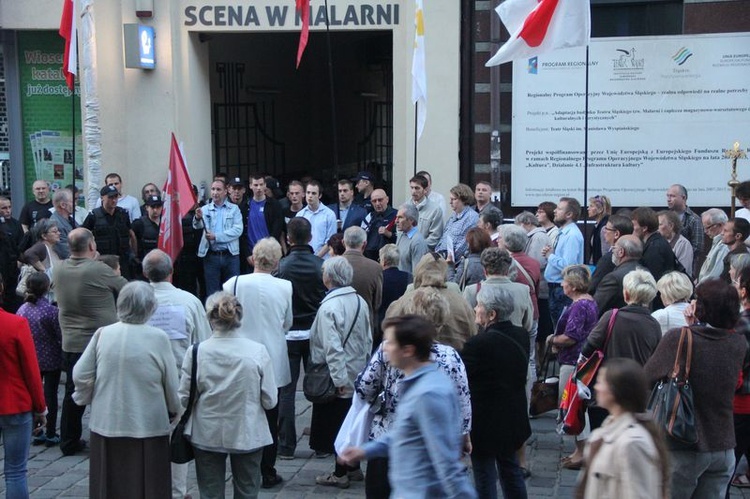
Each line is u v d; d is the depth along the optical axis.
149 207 11.63
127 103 12.98
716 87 11.40
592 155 11.75
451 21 12.04
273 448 6.91
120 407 5.77
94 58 12.31
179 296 6.80
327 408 6.95
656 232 8.31
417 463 4.14
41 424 6.32
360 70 18.19
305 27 11.12
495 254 6.80
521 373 5.75
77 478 7.30
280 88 17.11
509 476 5.75
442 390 4.18
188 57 12.98
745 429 5.76
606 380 4.07
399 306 5.93
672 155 11.59
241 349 5.73
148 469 5.82
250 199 12.45
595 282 8.16
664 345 5.27
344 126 18.33
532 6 9.72
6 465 6.12
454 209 10.14
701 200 11.58
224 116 15.27
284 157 17.31
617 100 11.62
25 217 12.23
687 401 5.13
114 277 7.73
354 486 7.02
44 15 13.78
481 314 5.81
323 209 11.60
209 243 11.71
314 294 7.55
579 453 7.11
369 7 12.45
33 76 14.23
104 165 13.07
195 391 5.74
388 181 16.44
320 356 6.89
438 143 12.25
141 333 5.83
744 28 11.30
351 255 7.74
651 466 3.88
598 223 10.17
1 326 5.98
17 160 14.41
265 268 6.98
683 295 6.44
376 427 5.52
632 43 11.48
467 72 12.19
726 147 11.44
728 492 6.14
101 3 12.81
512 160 11.94
